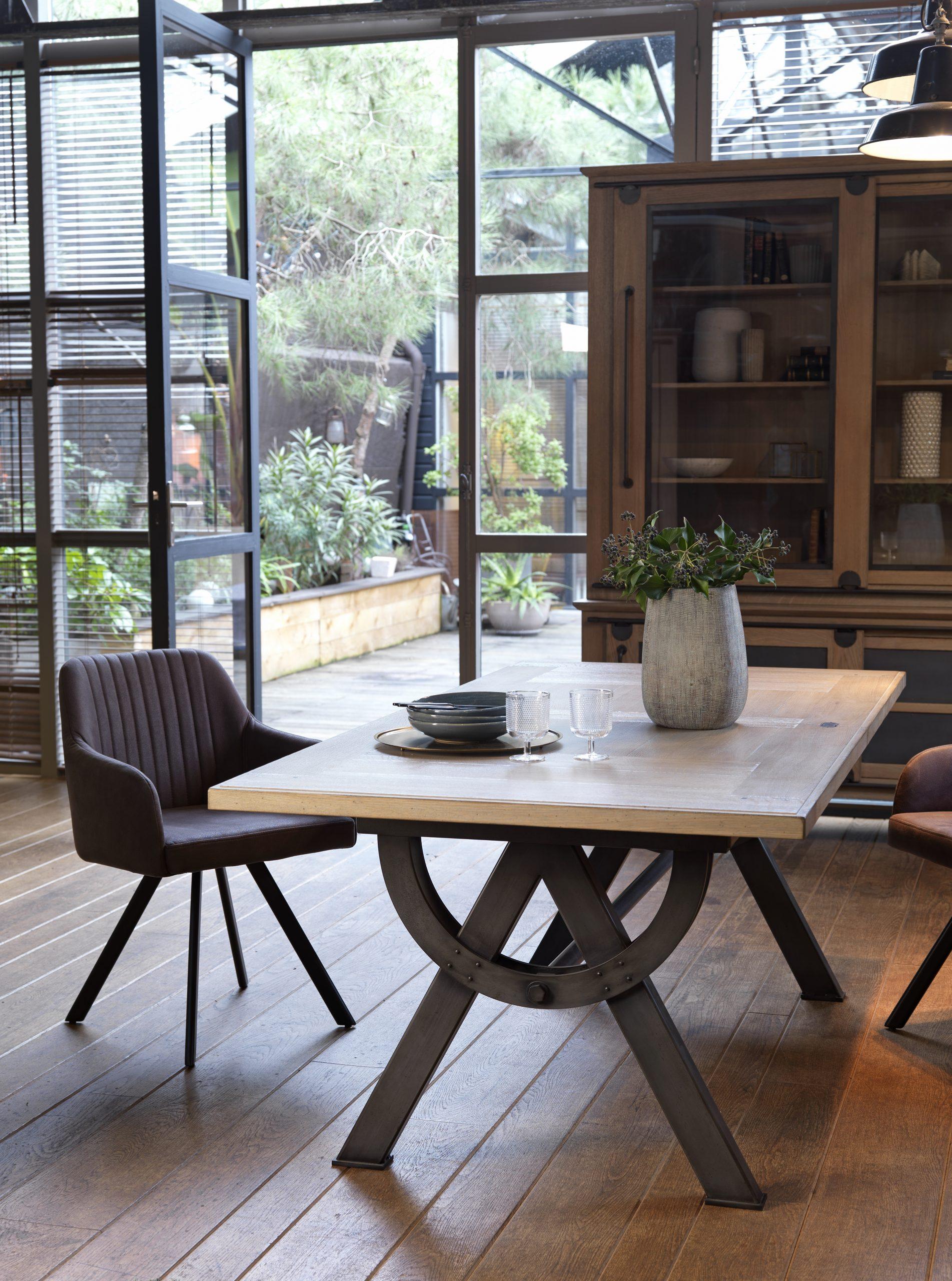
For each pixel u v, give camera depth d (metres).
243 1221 2.14
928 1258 2.02
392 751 2.42
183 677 3.16
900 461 4.37
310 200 8.94
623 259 4.52
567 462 5.30
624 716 2.76
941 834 2.70
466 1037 2.88
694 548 2.55
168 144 4.70
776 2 4.89
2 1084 2.64
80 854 2.81
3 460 5.57
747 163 4.36
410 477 10.64
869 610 4.35
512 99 5.20
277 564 9.10
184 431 4.84
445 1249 2.05
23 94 5.38
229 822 2.86
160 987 3.15
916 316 4.33
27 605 5.60
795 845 4.41
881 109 4.85
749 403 4.49
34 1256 2.04
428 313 9.35
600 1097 2.58
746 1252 2.04
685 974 3.22
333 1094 2.59
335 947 3.42
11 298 5.52
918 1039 2.83
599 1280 1.96
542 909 3.71
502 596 5.41
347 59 8.64
